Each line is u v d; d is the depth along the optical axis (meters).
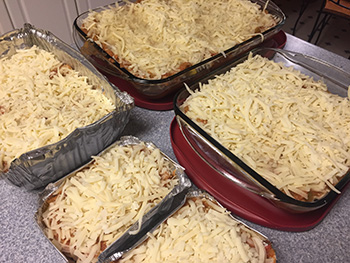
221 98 0.93
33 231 0.75
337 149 0.81
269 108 0.89
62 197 0.72
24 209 0.79
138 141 0.84
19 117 0.88
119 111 0.83
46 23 1.93
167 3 1.34
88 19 1.24
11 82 0.99
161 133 0.99
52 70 1.06
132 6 1.29
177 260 0.63
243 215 0.78
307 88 0.99
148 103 1.05
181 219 0.68
